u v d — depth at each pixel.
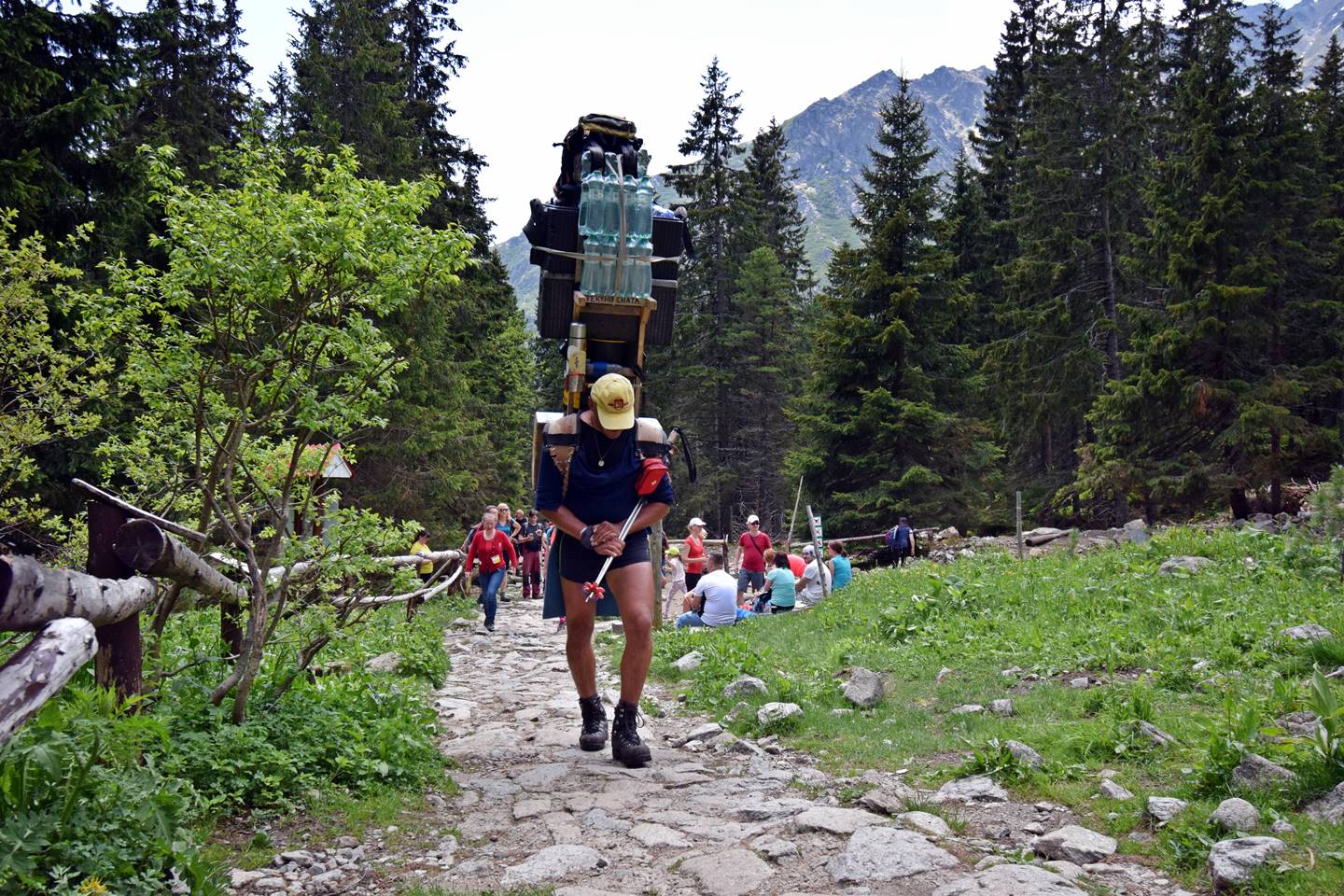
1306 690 5.21
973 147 45.31
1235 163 22.39
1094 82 30.67
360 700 5.64
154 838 2.99
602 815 4.27
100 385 8.63
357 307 5.20
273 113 24.20
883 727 5.93
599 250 5.34
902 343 28.88
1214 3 41.75
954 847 3.65
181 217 4.69
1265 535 12.52
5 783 2.67
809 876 3.46
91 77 15.56
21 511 9.14
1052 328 29.20
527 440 45.84
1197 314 21.77
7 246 8.59
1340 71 41.56
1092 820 3.88
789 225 55.22
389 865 3.67
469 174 33.41
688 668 8.38
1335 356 23.70
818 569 14.05
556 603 5.45
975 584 10.97
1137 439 22.97
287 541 5.34
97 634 3.72
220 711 4.52
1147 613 8.45
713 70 47.78
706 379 43.53
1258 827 3.46
